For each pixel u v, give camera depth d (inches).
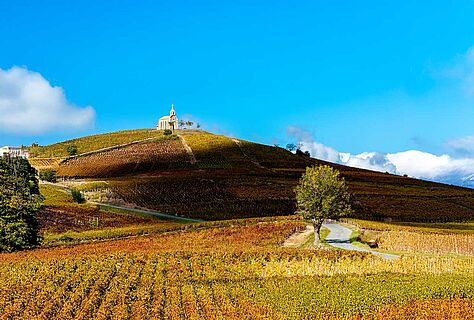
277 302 1609.3
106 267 2186.3
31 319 1485.0
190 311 1533.0
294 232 3865.7
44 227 3801.7
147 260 2394.2
